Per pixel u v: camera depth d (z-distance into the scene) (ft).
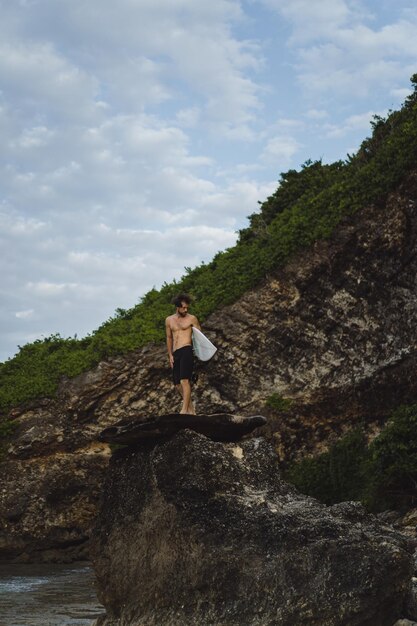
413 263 95.25
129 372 103.09
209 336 101.81
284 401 97.45
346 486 89.71
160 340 104.53
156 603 36.09
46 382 105.70
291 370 99.14
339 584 32.14
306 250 102.01
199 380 100.48
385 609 32.40
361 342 97.04
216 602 34.09
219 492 36.86
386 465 77.82
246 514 35.55
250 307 102.27
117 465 40.91
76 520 99.09
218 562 34.42
